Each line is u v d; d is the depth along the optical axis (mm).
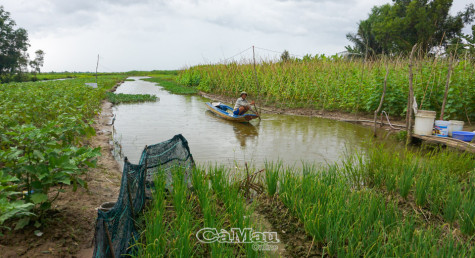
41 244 4098
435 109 13430
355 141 11406
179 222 4270
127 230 4199
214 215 4594
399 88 14461
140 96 26484
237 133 12820
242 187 6281
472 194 5324
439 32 38906
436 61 12914
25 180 4492
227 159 8969
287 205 5441
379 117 16031
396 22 39406
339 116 17000
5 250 3844
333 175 6176
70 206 5234
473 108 12828
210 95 30016
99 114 16094
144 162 5398
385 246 3750
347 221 4266
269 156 9352
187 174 6438
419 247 3648
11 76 64312
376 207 4711
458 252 3629
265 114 18484
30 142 4742
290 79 21531
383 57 16672
